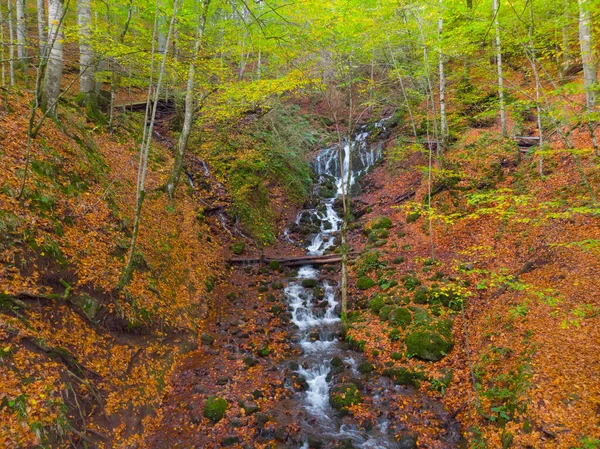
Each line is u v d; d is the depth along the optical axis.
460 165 14.28
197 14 11.20
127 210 9.90
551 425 5.52
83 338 6.45
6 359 5.04
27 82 13.46
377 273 11.98
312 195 19.17
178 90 16.20
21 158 7.56
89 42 9.50
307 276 13.20
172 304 9.20
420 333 8.70
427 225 13.43
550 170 11.98
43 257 6.55
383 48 14.66
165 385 7.48
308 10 9.44
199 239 12.77
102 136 12.59
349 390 7.62
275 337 9.82
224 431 6.61
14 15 14.31
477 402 6.71
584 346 6.57
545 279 8.73
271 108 16.88
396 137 20.59
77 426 5.35
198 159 16.41
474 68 14.98
